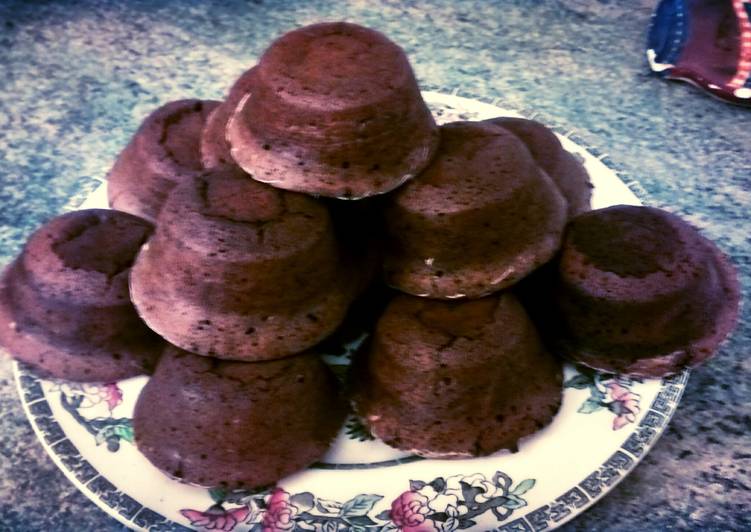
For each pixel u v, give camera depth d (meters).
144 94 0.46
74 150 0.43
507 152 0.29
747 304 0.35
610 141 0.43
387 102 0.27
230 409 0.26
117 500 0.26
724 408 0.31
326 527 0.26
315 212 0.27
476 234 0.28
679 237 0.30
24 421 0.31
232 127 0.29
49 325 0.29
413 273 0.28
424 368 0.27
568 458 0.28
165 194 0.33
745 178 0.41
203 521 0.26
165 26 0.51
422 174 0.28
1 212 0.39
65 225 0.30
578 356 0.30
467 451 0.27
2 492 0.29
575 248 0.29
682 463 0.30
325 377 0.29
